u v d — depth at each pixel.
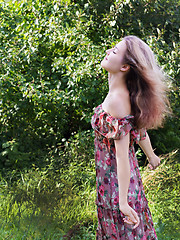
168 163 4.46
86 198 3.71
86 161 4.43
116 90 1.86
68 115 4.89
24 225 2.96
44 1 4.66
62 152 4.62
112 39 4.33
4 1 4.89
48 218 3.07
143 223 2.03
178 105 4.67
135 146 5.17
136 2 4.62
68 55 4.50
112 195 1.96
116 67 1.84
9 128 4.84
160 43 4.67
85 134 4.68
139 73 1.81
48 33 4.45
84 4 4.85
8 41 4.43
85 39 4.29
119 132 1.79
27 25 4.62
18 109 4.63
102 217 2.04
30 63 4.52
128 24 4.74
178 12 4.88
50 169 4.31
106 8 4.75
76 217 3.30
